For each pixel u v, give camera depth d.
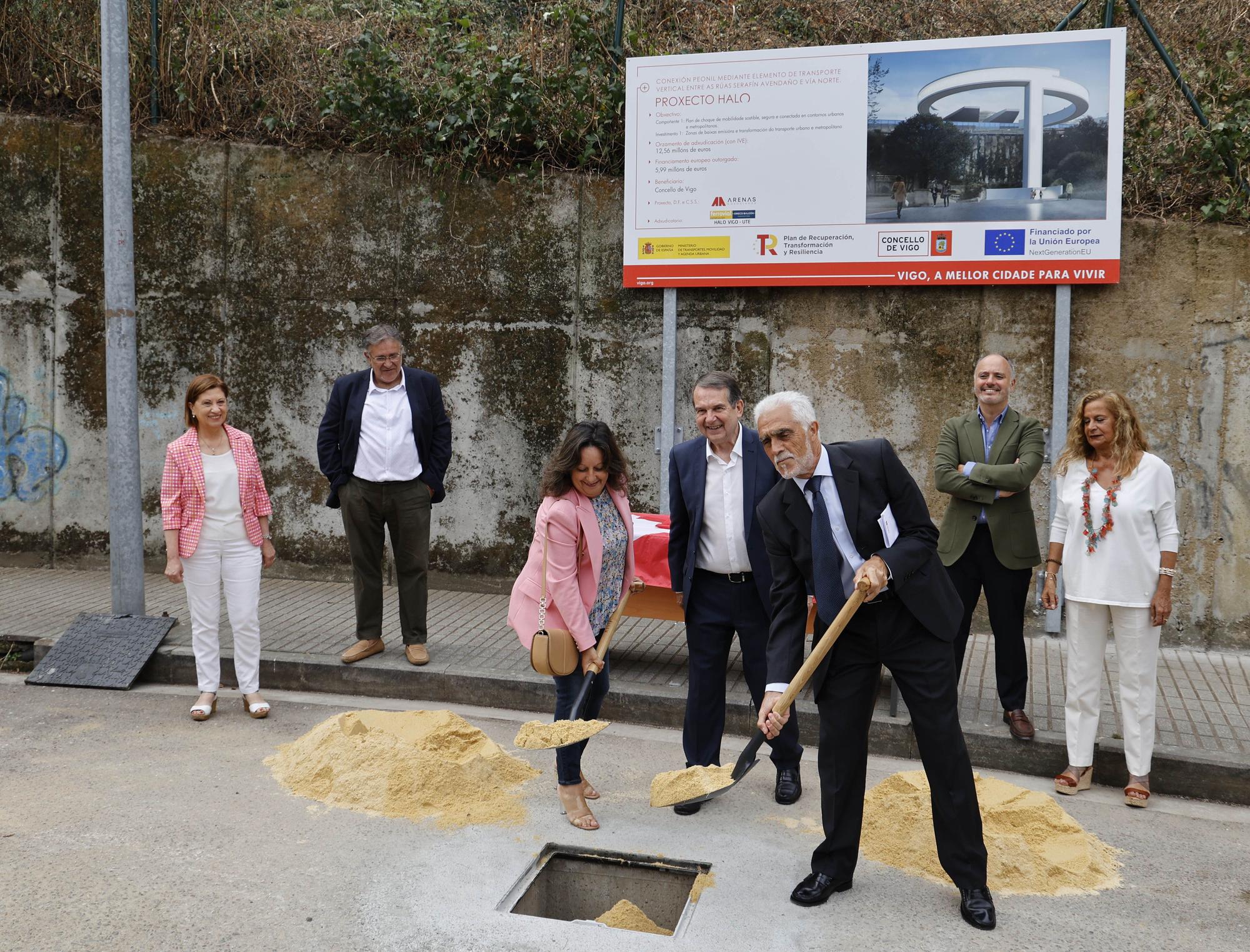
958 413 7.16
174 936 3.32
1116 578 4.63
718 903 3.65
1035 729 5.19
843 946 3.36
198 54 8.54
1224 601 6.78
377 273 8.14
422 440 6.12
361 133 8.10
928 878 3.89
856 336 7.31
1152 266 6.80
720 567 4.44
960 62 6.92
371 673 6.02
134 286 6.92
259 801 4.44
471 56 8.20
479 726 5.55
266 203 8.26
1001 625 5.13
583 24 8.01
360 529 6.11
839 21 8.30
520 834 4.20
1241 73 7.43
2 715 5.52
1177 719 5.44
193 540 5.46
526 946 3.33
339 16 9.00
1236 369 6.68
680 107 7.38
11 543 8.63
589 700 4.35
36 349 8.49
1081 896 3.76
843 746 3.63
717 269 7.42
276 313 8.29
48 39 8.75
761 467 4.38
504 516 8.04
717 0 8.45
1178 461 6.83
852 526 3.51
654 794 3.90
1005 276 6.94
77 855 3.88
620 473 4.35
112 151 6.44
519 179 7.87
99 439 8.48
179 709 5.70
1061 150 6.80
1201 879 3.93
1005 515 5.11
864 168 7.12
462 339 8.03
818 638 3.72
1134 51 7.67
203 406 5.49
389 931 3.40
